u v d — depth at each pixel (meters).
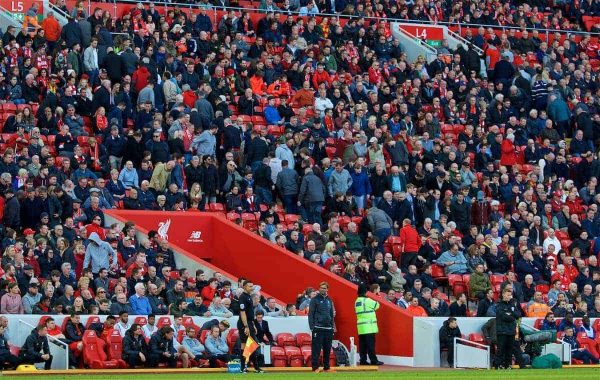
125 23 63.88
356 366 45.53
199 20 67.44
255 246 52.72
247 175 56.53
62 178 51.53
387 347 48.53
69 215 49.91
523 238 56.88
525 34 76.25
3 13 63.66
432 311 50.41
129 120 57.78
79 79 59.16
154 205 53.72
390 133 63.06
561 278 56.25
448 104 67.38
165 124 57.56
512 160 64.12
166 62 61.84
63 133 54.19
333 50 68.38
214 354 43.56
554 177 63.56
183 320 44.25
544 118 68.62
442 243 55.66
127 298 45.81
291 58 66.75
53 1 68.06
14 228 48.94
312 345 43.12
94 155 54.31
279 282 51.88
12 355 40.88
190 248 53.50
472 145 63.94
